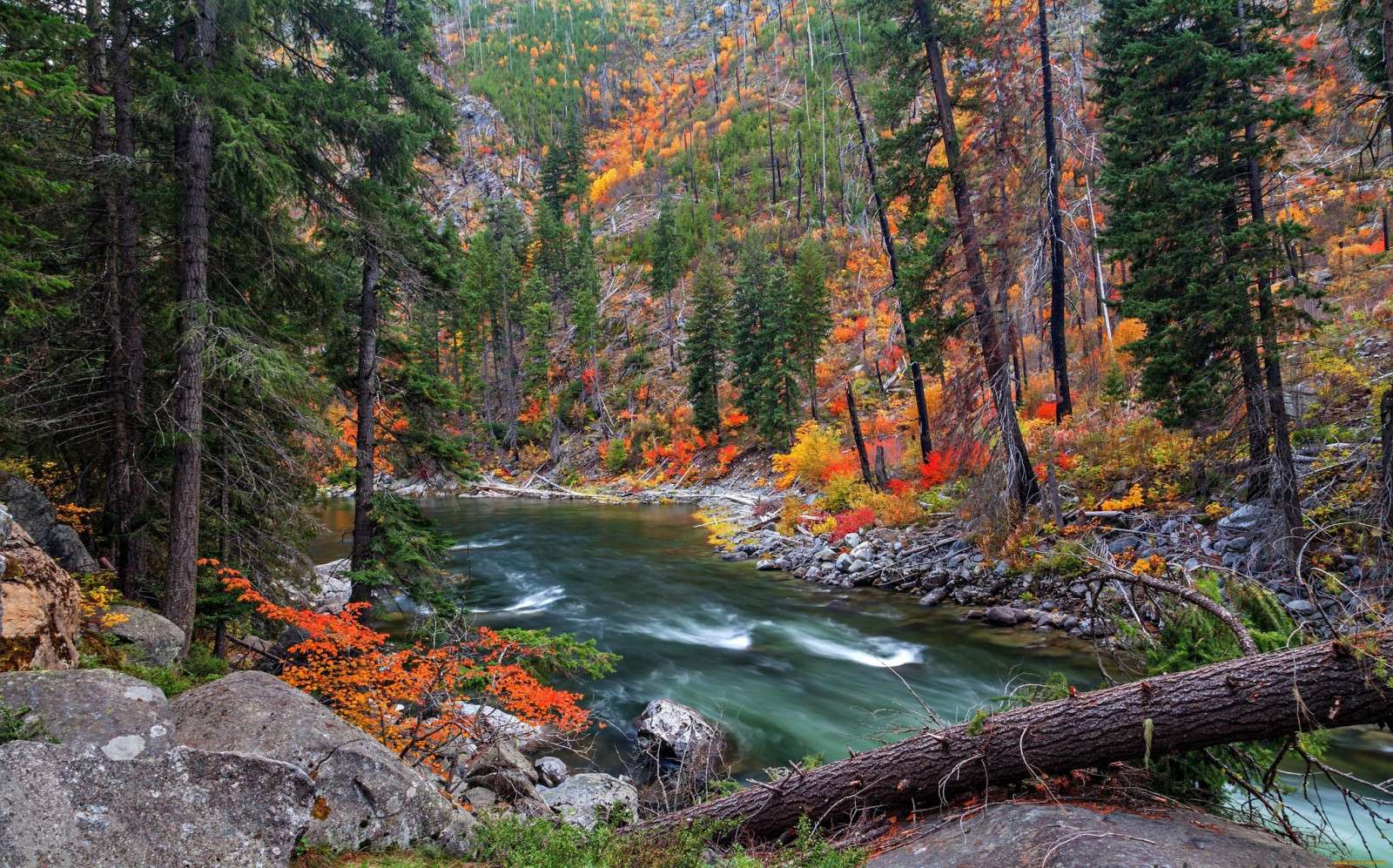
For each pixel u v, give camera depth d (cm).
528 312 6431
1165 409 1394
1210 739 394
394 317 1423
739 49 13925
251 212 954
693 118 11850
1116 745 413
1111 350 2309
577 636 1505
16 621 500
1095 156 1889
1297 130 1176
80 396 923
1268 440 1229
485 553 2550
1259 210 1205
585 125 13812
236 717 453
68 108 629
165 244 1009
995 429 1608
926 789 469
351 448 1327
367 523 1319
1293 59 1171
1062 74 1900
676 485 4609
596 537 2916
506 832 469
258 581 1076
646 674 1258
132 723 365
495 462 5909
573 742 966
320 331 1212
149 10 848
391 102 1215
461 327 5906
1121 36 1856
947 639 1348
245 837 326
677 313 6544
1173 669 522
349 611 835
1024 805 423
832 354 4528
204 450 988
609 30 17800
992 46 1698
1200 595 516
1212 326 1218
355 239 1175
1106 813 399
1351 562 1043
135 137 941
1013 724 447
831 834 498
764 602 1766
